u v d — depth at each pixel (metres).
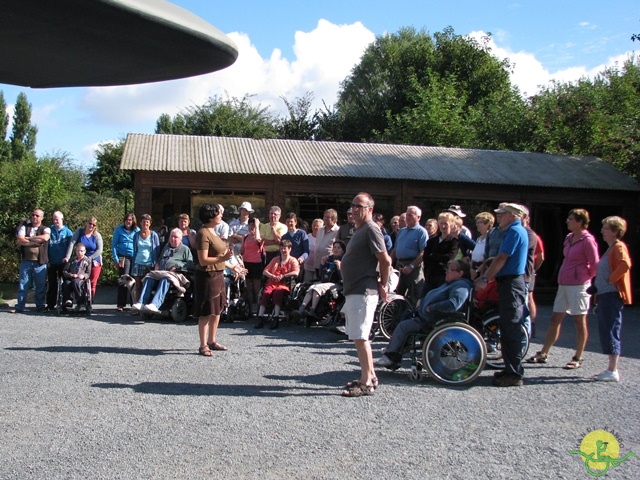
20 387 5.80
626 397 5.92
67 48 1.47
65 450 4.22
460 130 26.75
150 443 4.39
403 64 36.62
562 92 24.52
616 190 15.97
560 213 16.52
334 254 9.97
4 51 1.50
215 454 4.20
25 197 17.61
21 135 54.25
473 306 7.10
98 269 11.52
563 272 7.29
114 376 6.29
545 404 5.62
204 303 7.39
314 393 5.81
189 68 1.60
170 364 6.92
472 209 16.09
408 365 7.29
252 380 6.26
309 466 4.02
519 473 3.99
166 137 16.11
